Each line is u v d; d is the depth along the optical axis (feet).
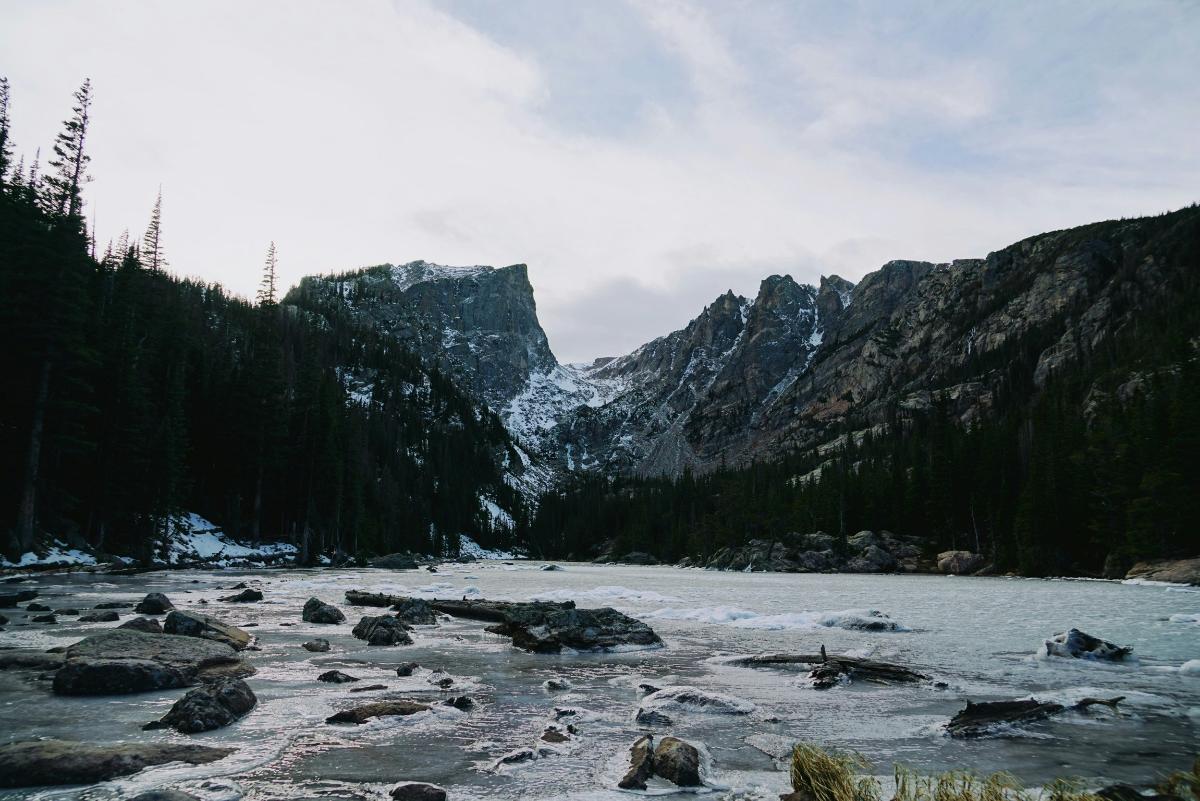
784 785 28.09
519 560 591.37
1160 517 209.15
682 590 167.22
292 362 491.72
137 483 181.37
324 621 82.84
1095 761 32.19
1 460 146.92
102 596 100.07
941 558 301.43
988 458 314.35
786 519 401.49
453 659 61.57
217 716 35.55
